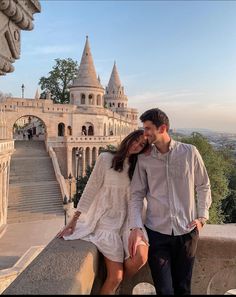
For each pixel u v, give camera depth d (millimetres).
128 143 4031
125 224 4125
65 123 61781
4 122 34938
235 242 4387
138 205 3955
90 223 4223
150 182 3965
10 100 57625
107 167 4141
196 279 4484
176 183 3896
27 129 84500
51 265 3273
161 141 3875
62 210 36500
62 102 83562
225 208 51656
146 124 3832
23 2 4777
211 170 40844
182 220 3871
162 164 3898
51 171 45938
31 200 37625
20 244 27859
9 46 4902
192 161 3943
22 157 50000
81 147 57969
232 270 4465
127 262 3811
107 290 3730
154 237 3867
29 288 2836
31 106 59000
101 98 71875
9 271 16594
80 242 3906
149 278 4324
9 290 2820
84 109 63719
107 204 4164
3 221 31953
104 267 4125
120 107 110312
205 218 4020
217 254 4438
